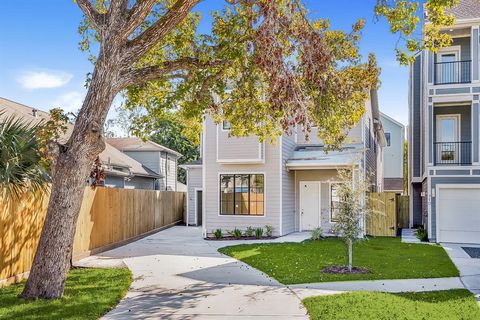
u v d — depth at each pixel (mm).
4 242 8406
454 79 17547
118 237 15352
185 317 6449
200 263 11203
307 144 19797
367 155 20406
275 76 7164
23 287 8188
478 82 16109
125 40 7781
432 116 16625
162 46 11336
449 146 17844
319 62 7930
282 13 7922
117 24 7582
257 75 9891
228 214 18047
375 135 25531
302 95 7672
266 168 17672
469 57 17438
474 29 16156
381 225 18453
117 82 7707
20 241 8984
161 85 11570
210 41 9984
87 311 6598
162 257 12266
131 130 12805
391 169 34062
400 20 9195
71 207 7465
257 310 6789
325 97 8875
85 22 11391
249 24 8250
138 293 7961
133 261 11586
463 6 17016
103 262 11461
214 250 13742
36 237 9656
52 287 7344
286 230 18031
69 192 7434
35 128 8172
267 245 14648
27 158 7629
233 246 14594
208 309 6863
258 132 12336
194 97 10820
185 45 11070
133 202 17250
